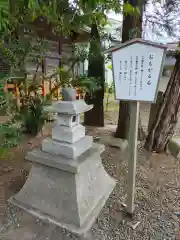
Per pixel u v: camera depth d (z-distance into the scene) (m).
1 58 3.08
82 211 1.68
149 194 2.11
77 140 1.79
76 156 1.73
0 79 2.31
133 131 1.59
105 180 2.17
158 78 1.41
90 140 1.95
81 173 1.75
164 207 1.92
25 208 1.83
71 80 3.70
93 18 2.50
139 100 1.50
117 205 1.92
